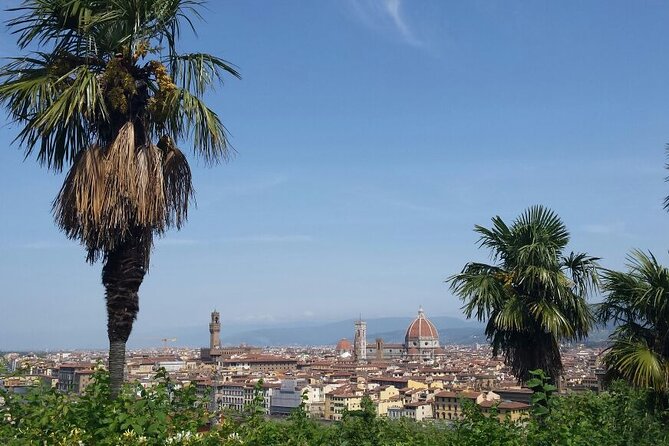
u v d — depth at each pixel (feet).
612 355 40.63
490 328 45.88
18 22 31.68
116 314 30.37
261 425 25.25
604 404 33.19
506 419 29.04
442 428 38.50
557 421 27.84
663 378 38.52
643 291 40.83
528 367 44.60
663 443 30.86
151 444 20.81
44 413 21.80
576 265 45.06
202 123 32.55
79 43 32.37
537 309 42.47
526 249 43.86
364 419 31.96
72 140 32.35
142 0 31.73
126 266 30.73
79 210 29.63
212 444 21.94
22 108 31.45
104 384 24.90
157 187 31.07
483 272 46.44
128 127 30.58
